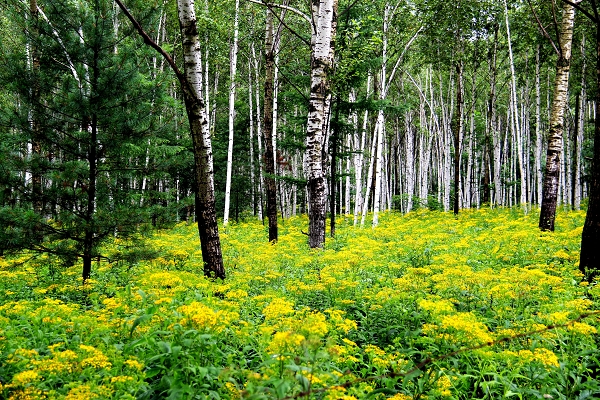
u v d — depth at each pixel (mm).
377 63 16312
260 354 4418
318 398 3729
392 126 39562
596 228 8016
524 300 6359
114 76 8438
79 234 8336
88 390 3484
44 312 5375
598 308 6258
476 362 4832
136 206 8812
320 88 11898
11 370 4020
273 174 16344
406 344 5406
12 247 7762
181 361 3996
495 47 24312
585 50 21000
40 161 8156
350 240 13969
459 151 23891
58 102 8320
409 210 36250
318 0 13477
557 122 13555
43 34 8492
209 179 8062
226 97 28078
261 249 11656
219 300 5938
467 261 9742
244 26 22344
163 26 21953
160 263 9297
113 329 4910
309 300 7234
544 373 4449
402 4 20766
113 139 8680
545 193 13617
